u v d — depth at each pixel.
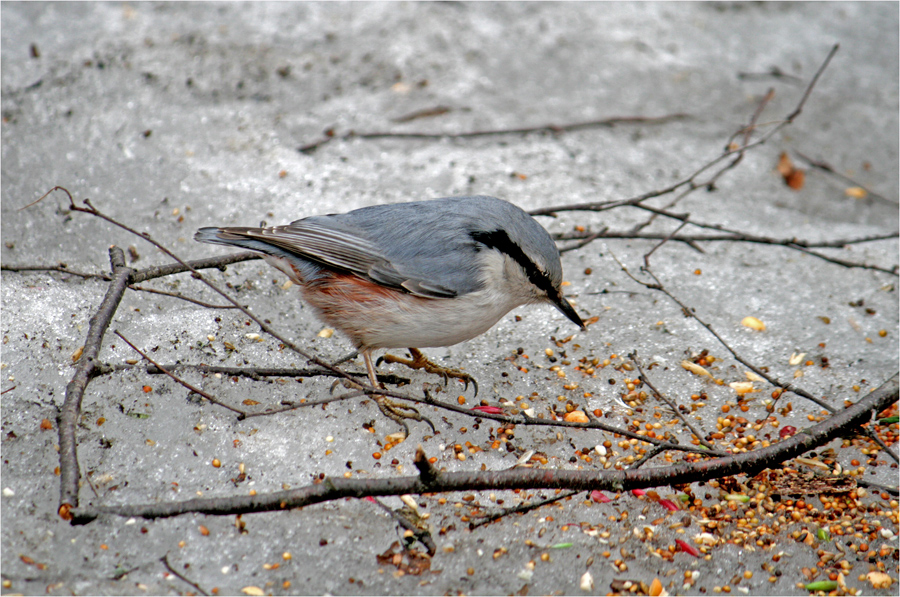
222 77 13.64
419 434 7.97
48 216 10.21
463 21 16.27
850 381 9.08
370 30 15.67
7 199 10.34
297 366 8.61
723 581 6.74
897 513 7.46
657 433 8.30
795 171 13.09
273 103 13.40
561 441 8.10
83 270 9.55
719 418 8.54
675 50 16.33
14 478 6.76
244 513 6.43
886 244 11.68
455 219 7.79
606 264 10.81
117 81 12.96
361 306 7.68
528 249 7.93
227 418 7.72
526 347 9.42
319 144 12.53
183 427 7.54
